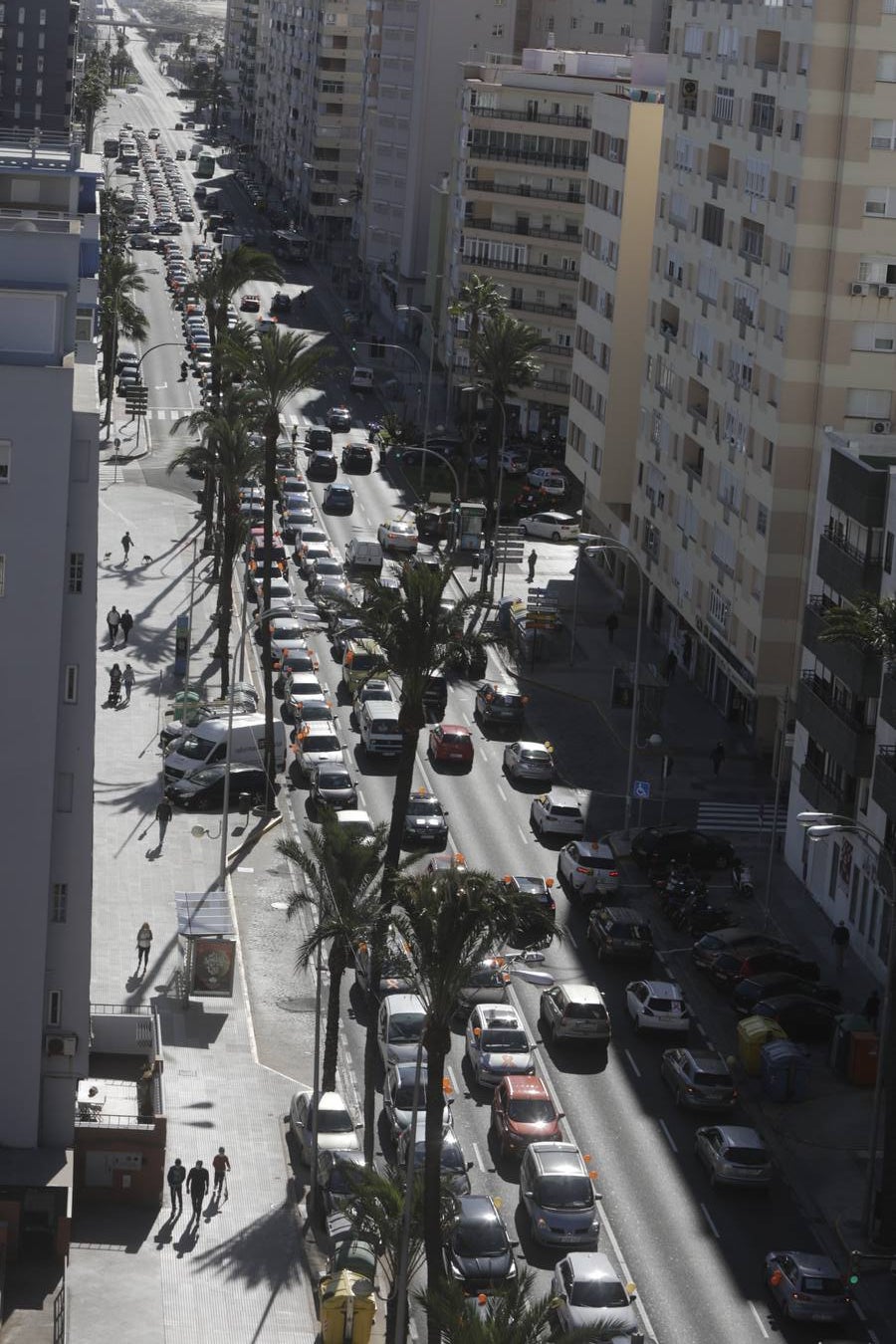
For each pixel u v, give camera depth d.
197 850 87.69
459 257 182.88
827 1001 77.06
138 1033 67.81
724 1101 68.81
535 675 116.06
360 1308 53.09
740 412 104.00
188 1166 62.34
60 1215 55.62
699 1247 60.47
